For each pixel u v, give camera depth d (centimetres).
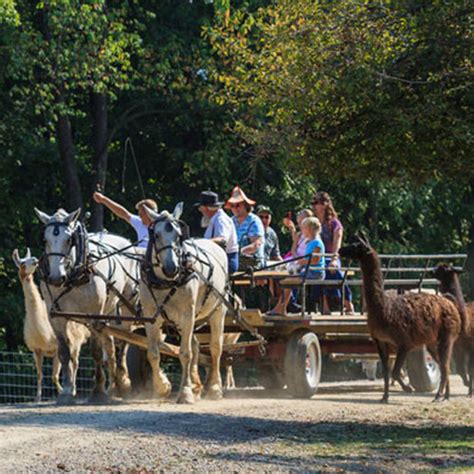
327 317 1834
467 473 1143
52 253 1587
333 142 1507
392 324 1684
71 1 2827
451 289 1800
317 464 1179
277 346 1852
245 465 1158
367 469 1163
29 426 1362
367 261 1675
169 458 1183
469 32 1423
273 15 1856
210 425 1414
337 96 1465
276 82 1641
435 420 1550
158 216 1609
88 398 1720
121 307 1811
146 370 1842
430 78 1431
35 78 2978
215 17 3009
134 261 1773
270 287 1947
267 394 1945
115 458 1172
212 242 1762
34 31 2909
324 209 1955
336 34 1507
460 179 1519
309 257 1792
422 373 1992
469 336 1814
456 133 1403
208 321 1775
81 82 2903
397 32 1488
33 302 2017
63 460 1151
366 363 2556
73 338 1872
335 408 1661
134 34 2914
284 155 1709
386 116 1426
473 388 1933
